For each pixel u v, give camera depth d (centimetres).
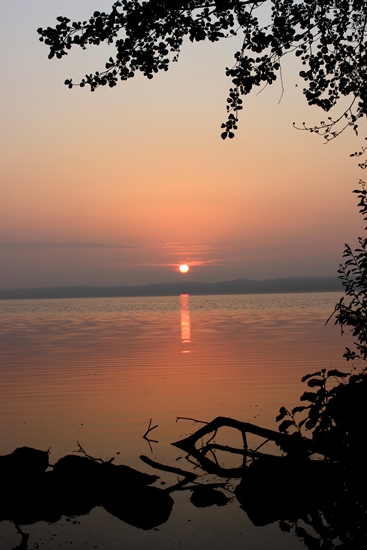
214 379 1983
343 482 894
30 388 1847
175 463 1059
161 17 755
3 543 739
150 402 1595
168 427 1311
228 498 892
